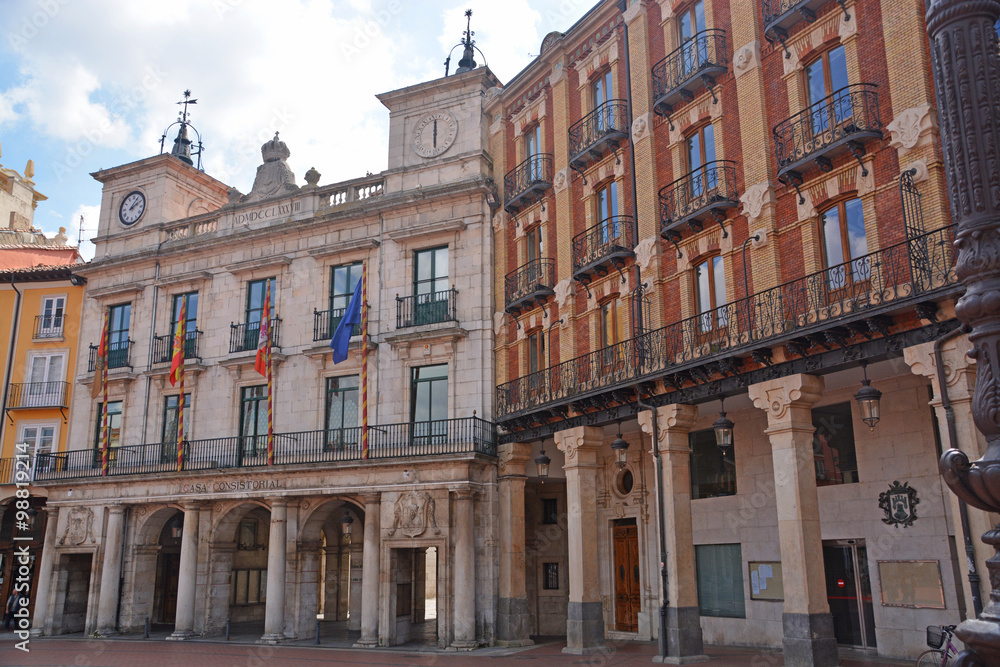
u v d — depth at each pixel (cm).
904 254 1427
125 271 3353
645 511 2253
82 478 2964
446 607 2339
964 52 575
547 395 2331
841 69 1641
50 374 3400
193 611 2702
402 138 2938
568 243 2367
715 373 1758
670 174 2036
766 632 1914
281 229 2992
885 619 1648
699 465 2169
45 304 3500
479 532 2436
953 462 539
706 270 1917
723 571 2061
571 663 1853
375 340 2758
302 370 2856
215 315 3097
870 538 1695
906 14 1470
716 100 1906
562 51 2505
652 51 2148
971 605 1239
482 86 2847
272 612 2548
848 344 1477
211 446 2927
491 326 2622
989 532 532
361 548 3023
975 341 552
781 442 1572
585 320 2275
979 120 563
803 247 1645
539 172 2559
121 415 3183
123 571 2903
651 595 2206
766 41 1800
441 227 2714
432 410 2650
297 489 2600
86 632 2848
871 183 1516
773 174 1734
